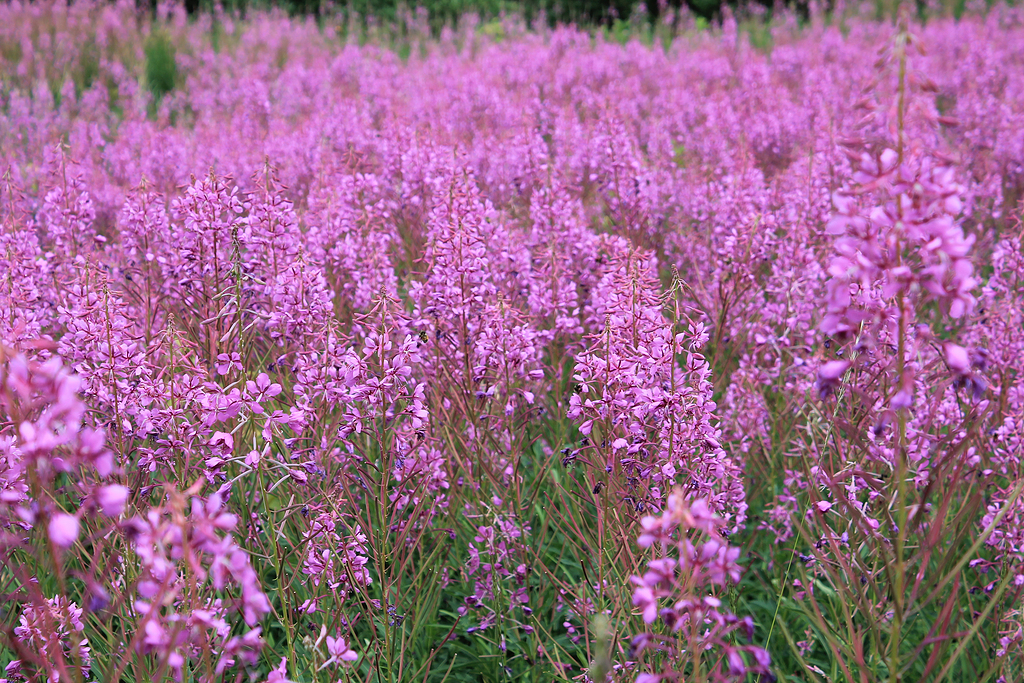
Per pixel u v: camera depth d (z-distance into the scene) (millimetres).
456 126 10242
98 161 9836
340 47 19078
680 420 3516
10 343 3566
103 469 2051
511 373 4340
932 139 8141
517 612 4297
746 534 4898
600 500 3787
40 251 5141
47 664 2648
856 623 4047
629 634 3453
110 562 3285
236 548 2088
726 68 14648
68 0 20359
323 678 3320
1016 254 4578
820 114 10000
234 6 22469
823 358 4801
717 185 7301
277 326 4559
